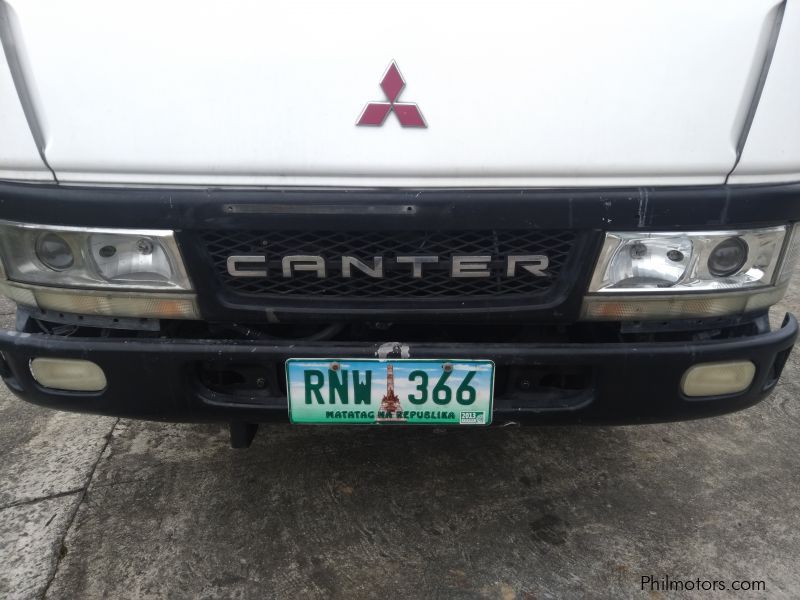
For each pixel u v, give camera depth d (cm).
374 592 187
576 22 137
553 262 159
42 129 148
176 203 149
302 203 147
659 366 166
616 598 186
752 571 196
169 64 140
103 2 136
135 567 196
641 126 146
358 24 135
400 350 163
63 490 229
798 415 283
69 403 176
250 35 137
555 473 241
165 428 267
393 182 148
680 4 137
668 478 239
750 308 170
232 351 164
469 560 199
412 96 141
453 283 161
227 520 215
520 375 173
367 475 239
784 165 154
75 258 160
